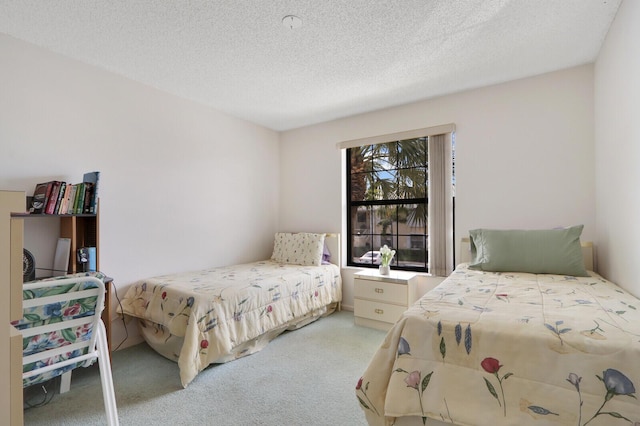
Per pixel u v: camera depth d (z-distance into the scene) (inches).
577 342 39.8
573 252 83.8
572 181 98.6
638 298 61.1
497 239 92.7
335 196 148.6
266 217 159.6
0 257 24.3
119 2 67.2
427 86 111.8
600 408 36.6
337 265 142.6
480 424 41.5
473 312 51.2
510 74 103.0
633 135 62.9
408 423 49.4
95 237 87.6
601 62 86.7
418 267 130.6
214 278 107.0
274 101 125.3
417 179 131.5
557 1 67.7
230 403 69.5
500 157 109.8
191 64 95.3
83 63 93.5
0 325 24.4
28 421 63.1
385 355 52.1
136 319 105.0
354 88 113.0
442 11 70.8
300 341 105.7
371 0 67.0
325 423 62.6
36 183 84.0
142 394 73.1
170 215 116.3
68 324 49.9
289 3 67.9
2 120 78.7
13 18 72.6
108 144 99.0
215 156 133.8
